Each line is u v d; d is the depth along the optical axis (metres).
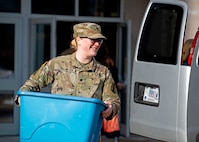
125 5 11.72
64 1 11.52
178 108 7.21
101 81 5.20
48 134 4.82
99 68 5.24
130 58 11.17
